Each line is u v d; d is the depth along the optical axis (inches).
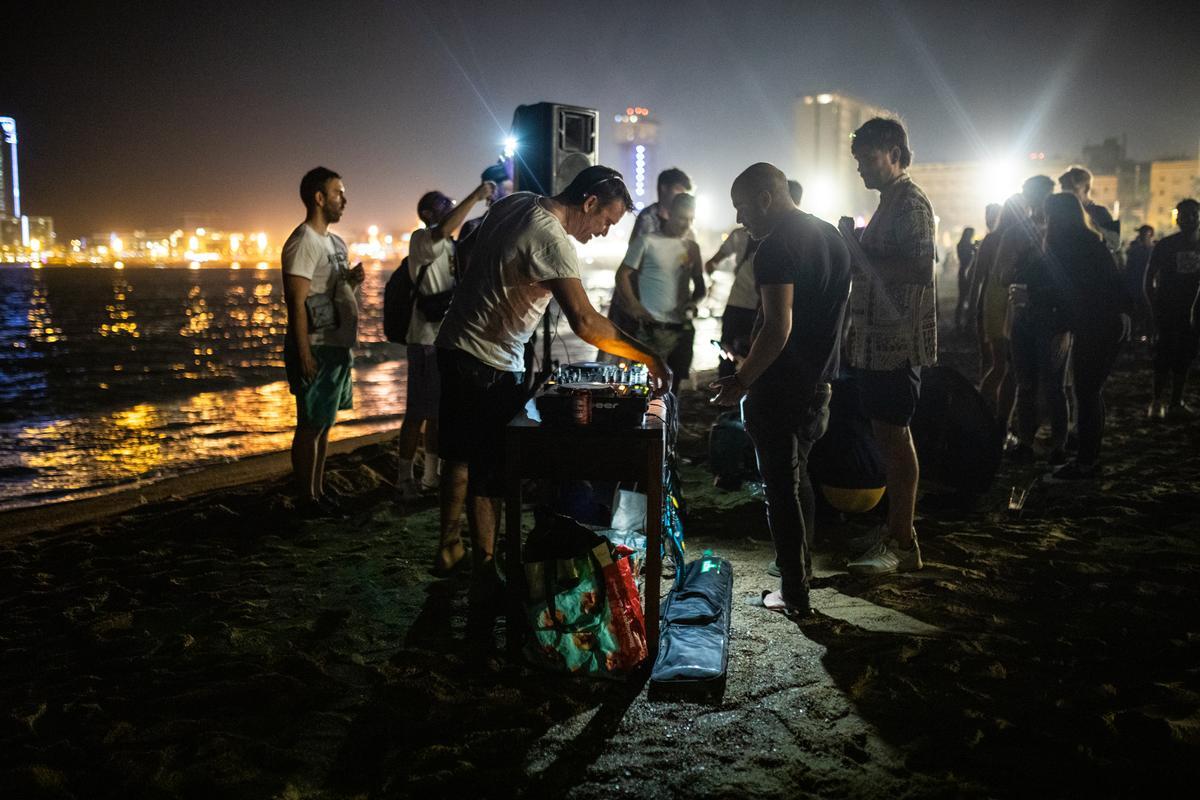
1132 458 276.5
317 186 210.5
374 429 403.2
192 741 113.4
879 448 174.9
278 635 150.5
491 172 234.8
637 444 134.1
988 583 171.6
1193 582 169.2
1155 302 339.3
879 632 148.6
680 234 261.4
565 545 134.0
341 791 103.7
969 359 560.1
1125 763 104.7
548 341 231.5
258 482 266.1
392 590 172.7
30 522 236.8
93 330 1412.4
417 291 230.5
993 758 107.4
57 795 102.0
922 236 161.3
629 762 109.3
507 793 102.5
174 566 187.8
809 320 149.8
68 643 148.8
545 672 134.9
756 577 178.4
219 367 772.0
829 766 107.6
